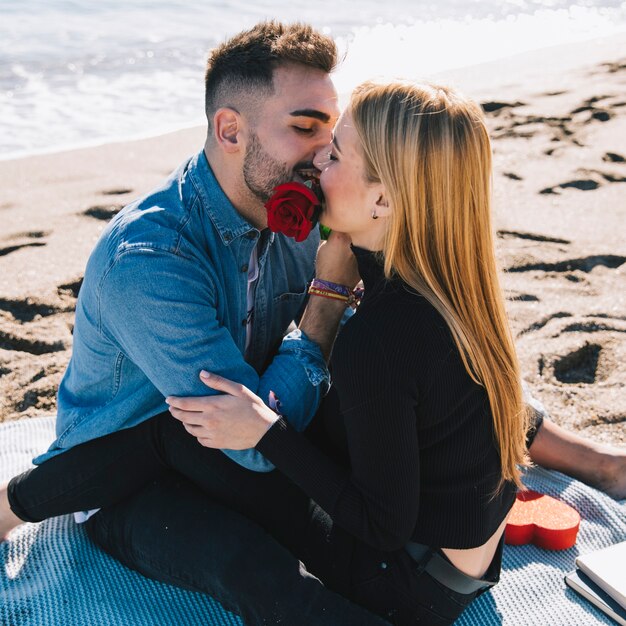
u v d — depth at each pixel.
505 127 6.47
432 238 1.84
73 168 5.64
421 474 1.98
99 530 2.40
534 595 2.37
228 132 2.20
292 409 2.22
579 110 6.79
